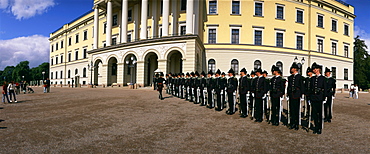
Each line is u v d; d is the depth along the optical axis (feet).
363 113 36.45
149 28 111.24
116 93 68.44
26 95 68.44
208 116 33.06
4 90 48.75
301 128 26.32
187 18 89.81
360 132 24.38
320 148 19.07
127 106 41.86
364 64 173.88
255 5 105.70
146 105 43.19
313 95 24.41
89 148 18.98
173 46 88.07
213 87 38.63
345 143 20.48
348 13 130.00
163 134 23.43
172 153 17.81
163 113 35.24
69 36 180.14
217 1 103.86
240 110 34.06
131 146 19.53
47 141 20.90
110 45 112.37
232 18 103.30
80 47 164.55
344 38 128.77
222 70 101.19
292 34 110.01
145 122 28.99
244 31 103.24
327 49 120.47
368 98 71.92
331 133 24.06
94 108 39.73
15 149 18.65
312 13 115.65
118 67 103.65
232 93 34.45
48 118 31.42
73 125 27.30
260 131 24.80
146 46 94.32
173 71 105.50
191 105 43.50
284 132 24.44
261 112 29.37
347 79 128.57
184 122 29.07
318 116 23.91
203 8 104.73
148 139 21.66
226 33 102.78
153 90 79.82
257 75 30.48
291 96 25.94
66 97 58.54
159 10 110.11
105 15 138.92
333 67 121.70
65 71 182.60
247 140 21.42
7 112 36.52
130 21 119.75
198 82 45.73
